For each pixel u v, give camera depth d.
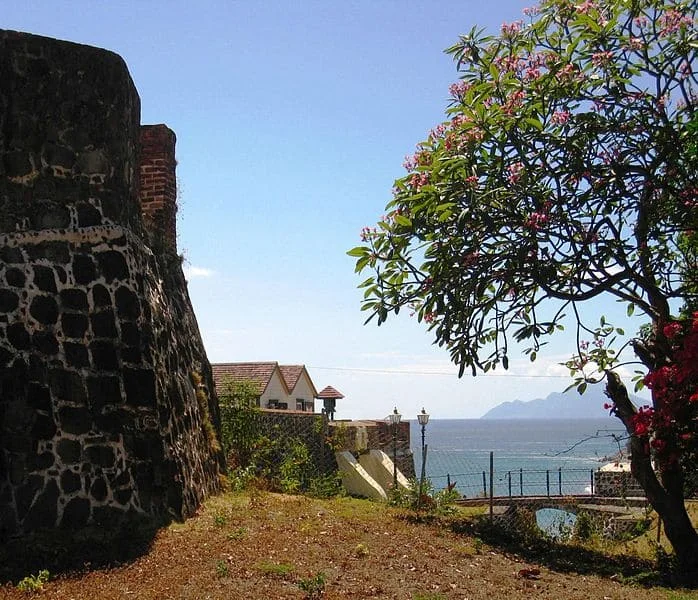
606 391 11.48
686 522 10.73
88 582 7.36
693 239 11.02
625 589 9.02
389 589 7.85
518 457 88.69
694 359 9.10
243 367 37.34
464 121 10.27
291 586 7.63
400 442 27.33
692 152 9.80
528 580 9.08
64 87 10.14
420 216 10.20
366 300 10.73
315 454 20.09
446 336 10.62
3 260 9.32
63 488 9.01
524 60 10.62
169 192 14.41
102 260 10.13
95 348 9.75
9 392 8.94
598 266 10.53
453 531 11.84
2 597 6.79
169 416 10.65
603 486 27.44
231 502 11.96
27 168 9.78
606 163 10.41
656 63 10.55
